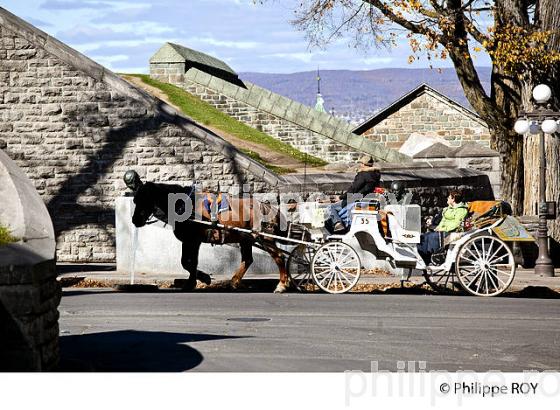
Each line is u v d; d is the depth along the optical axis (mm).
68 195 26625
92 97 26562
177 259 22250
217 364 10383
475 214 18875
